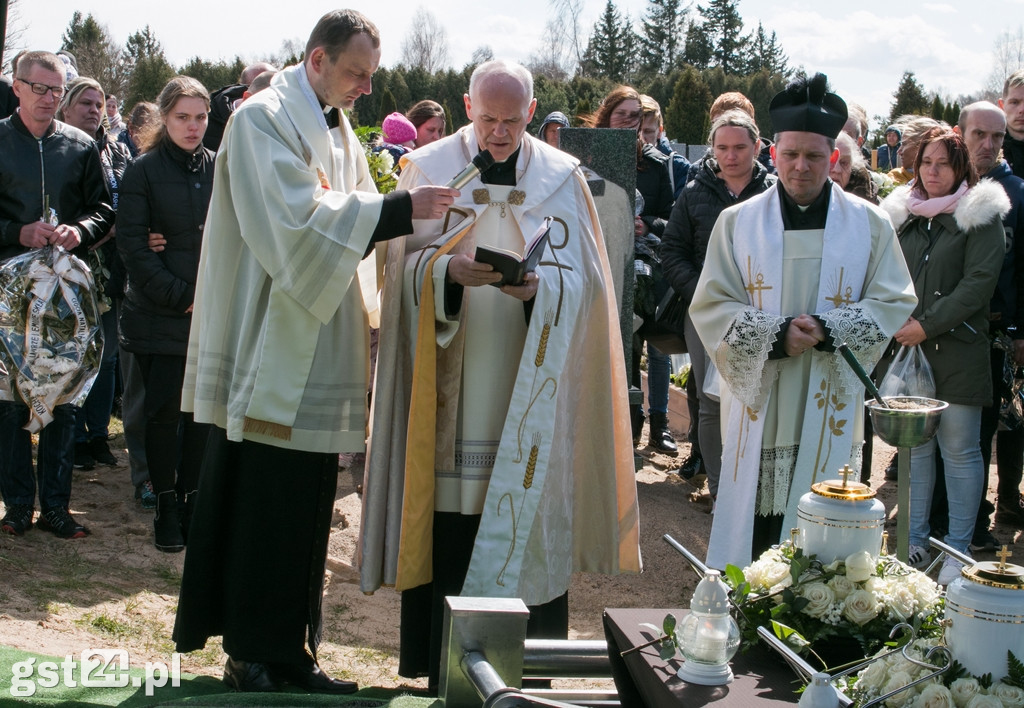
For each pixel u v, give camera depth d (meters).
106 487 5.97
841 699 2.03
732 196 5.59
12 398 4.77
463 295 3.79
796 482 4.05
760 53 62.94
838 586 2.44
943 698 1.97
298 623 3.62
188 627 3.57
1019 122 6.06
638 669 2.42
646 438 8.05
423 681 4.06
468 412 3.84
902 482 2.95
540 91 39.97
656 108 7.33
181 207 5.12
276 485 3.55
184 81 5.14
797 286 4.09
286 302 3.48
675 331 5.99
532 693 2.63
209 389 3.58
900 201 5.36
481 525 3.72
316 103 3.65
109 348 6.33
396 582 3.74
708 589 2.29
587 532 4.20
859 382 4.01
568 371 3.97
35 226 4.87
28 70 4.96
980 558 5.61
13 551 4.69
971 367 5.11
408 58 60.25
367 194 3.49
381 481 3.80
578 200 4.07
